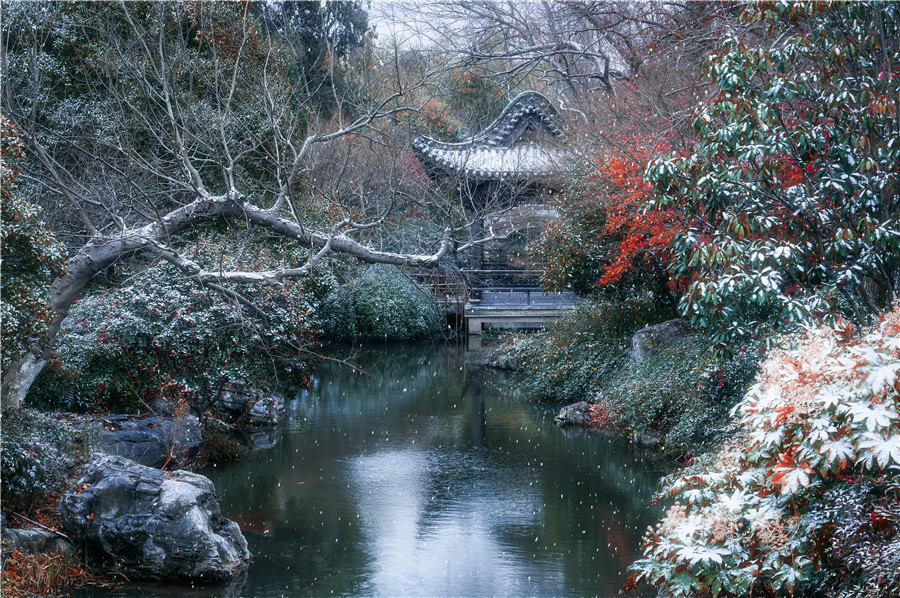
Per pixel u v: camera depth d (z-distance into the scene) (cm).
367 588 697
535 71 2606
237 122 1357
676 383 1226
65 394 1103
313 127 1443
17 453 775
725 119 839
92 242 970
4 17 1352
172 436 1116
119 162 1266
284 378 1336
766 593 487
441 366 2194
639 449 1238
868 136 772
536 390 1745
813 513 472
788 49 798
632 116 1366
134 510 736
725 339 803
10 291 742
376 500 984
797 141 793
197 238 1497
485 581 712
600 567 749
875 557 400
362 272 2425
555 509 943
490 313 2525
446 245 1111
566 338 1748
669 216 1027
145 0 1420
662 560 514
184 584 708
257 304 1190
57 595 664
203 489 771
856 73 823
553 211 2030
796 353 532
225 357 1173
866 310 865
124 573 721
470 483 1065
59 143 1314
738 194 792
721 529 488
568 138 1825
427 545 818
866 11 788
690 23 1509
